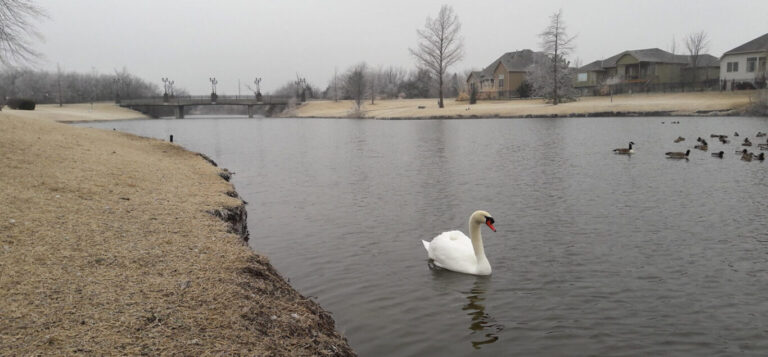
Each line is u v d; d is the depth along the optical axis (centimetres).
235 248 870
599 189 1894
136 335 536
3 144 1538
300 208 1636
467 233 1327
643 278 989
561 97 8438
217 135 5356
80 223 916
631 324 798
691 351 716
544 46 8344
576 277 998
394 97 14488
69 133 2258
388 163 2758
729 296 901
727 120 5266
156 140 2842
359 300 886
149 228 947
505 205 1642
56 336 514
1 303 573
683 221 1409
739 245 1188
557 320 812
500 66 10750
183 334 551
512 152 3141
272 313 657
